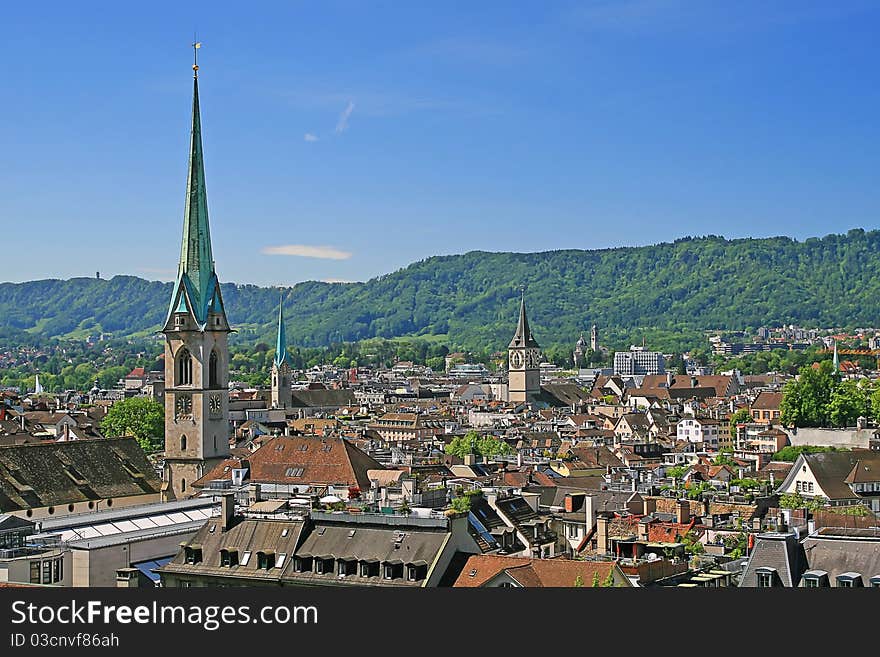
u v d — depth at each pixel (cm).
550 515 17488
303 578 12762
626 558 14912
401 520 12888
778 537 11981
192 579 13375
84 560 14512
